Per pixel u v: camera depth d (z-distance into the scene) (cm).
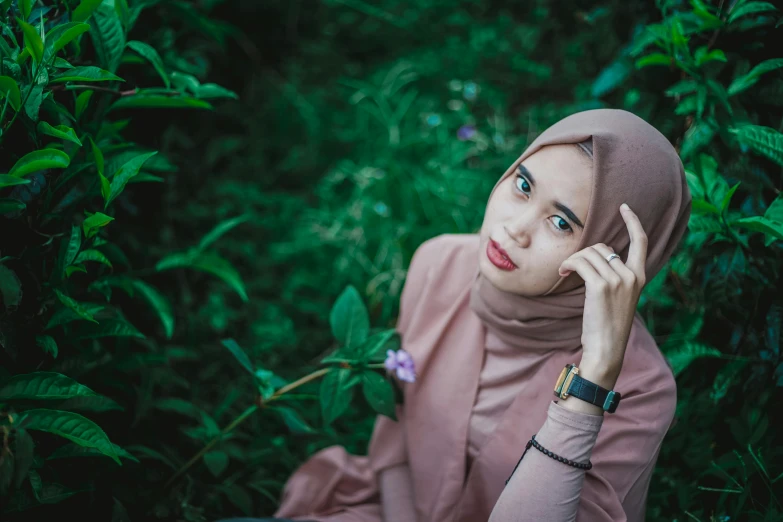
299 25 371
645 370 144
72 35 128
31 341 137
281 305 278
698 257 183
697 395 185
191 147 279
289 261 297
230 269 169
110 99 160
